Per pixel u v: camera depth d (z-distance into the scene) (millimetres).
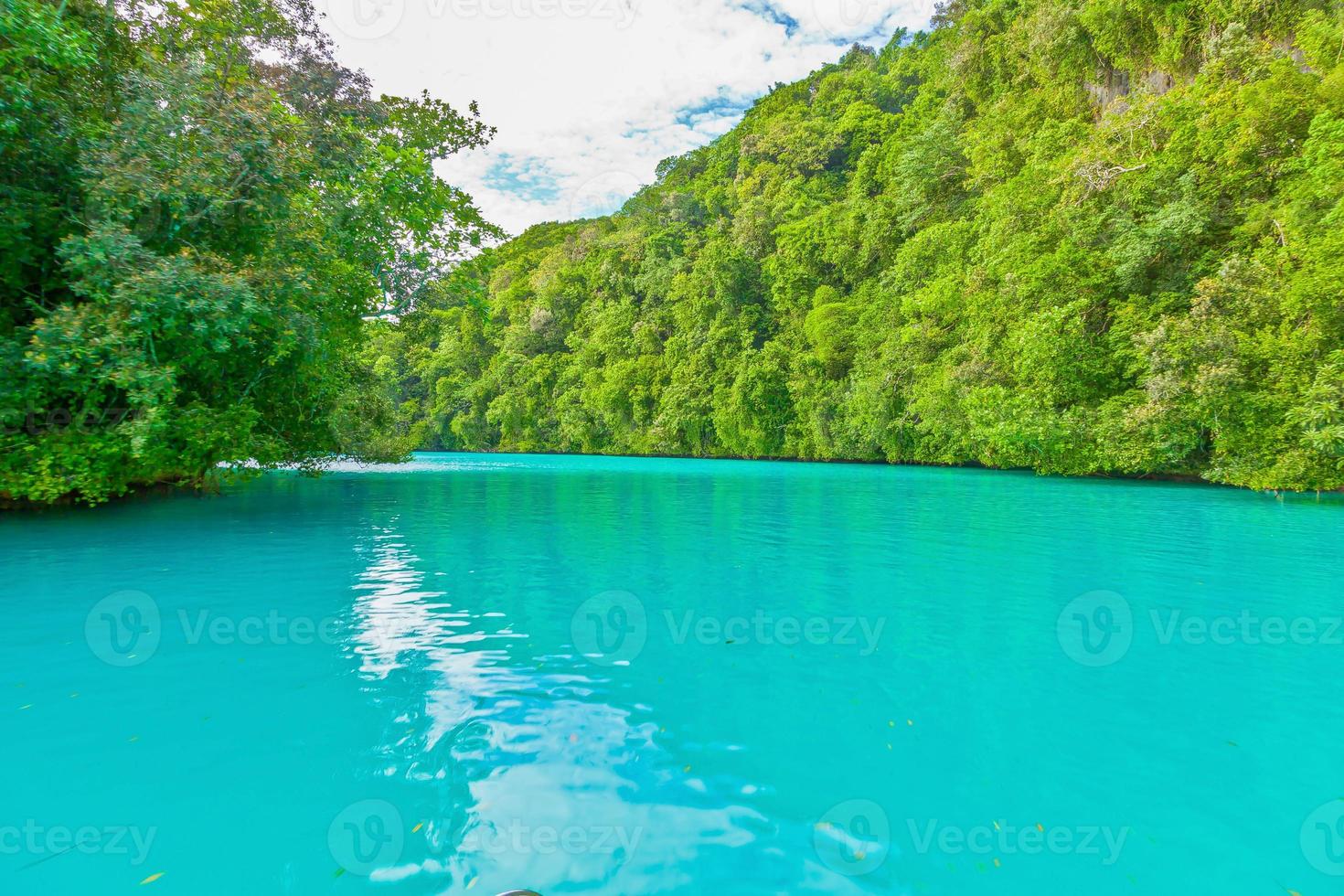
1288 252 14219
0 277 8031
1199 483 16453
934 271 25062
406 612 4742
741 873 2049
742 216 37219
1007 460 21359
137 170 7789
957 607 4945
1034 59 24688
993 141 24766
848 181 36781
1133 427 15914
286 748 2768
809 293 32719
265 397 11672
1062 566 6363
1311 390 12562
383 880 1972
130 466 8883
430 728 2975
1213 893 1966
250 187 8930
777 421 32344
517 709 3189
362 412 16719
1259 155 15992
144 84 8117
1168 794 2500
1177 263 17344
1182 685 3520
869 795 2488
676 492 14398
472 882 1979
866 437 27297
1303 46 15805
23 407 7832
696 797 2471
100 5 8969
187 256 8000
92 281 7500
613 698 3334
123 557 6398
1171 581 5770
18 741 2764
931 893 1955
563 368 43250
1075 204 19391
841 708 3229
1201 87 17719
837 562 6543
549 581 5695
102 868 2006
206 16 9961
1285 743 2881
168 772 2559
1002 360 19984
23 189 7863
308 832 2225
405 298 13430
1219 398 14031
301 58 11250
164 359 8492
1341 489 13789
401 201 11984
